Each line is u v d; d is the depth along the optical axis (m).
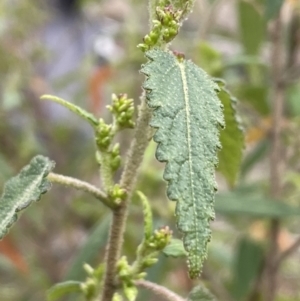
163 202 0.60
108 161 0.35
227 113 0.37
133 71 0.87
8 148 0.90
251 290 0.64
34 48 0.90
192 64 0.31
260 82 0.67
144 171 0.60
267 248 0.61
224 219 0.73
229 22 0.92
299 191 0.69
